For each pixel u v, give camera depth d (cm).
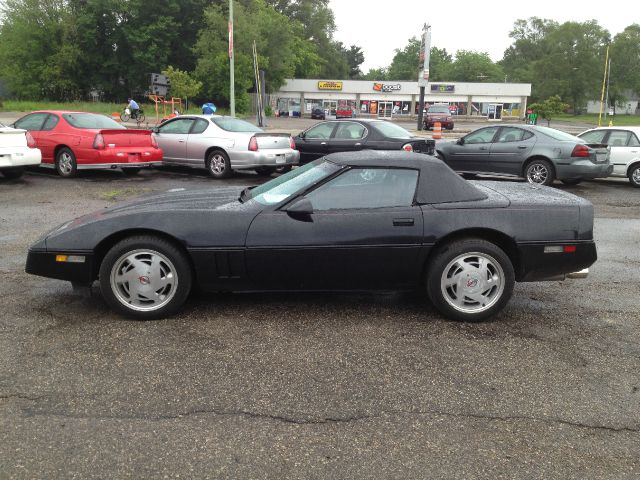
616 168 1316
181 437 273
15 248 639
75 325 412
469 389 327
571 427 289
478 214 422
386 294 498
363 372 346
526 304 484
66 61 5469
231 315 438
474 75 11150
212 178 1264
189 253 414
